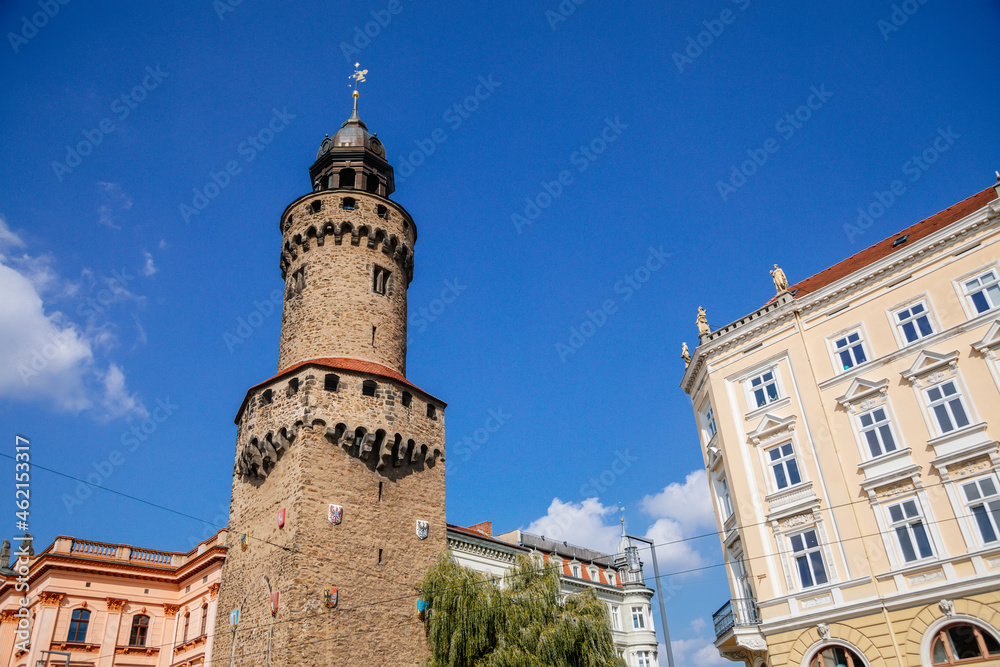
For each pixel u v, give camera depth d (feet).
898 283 116.47
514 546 170.60
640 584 196.95
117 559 164.35
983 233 109.60
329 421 135.03
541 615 120.06
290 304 162.09
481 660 115.03
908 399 109.81
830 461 114.21
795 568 113.50
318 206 168.66
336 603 121.60
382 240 167.73
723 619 121.70
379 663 122.21
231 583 135.95
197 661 139.95
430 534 141.28
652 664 187.62
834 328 121.39
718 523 135.95
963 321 107.76
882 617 102.22
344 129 187.42
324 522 126.72
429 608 132.67
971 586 96.02
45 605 152.15
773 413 123.85
